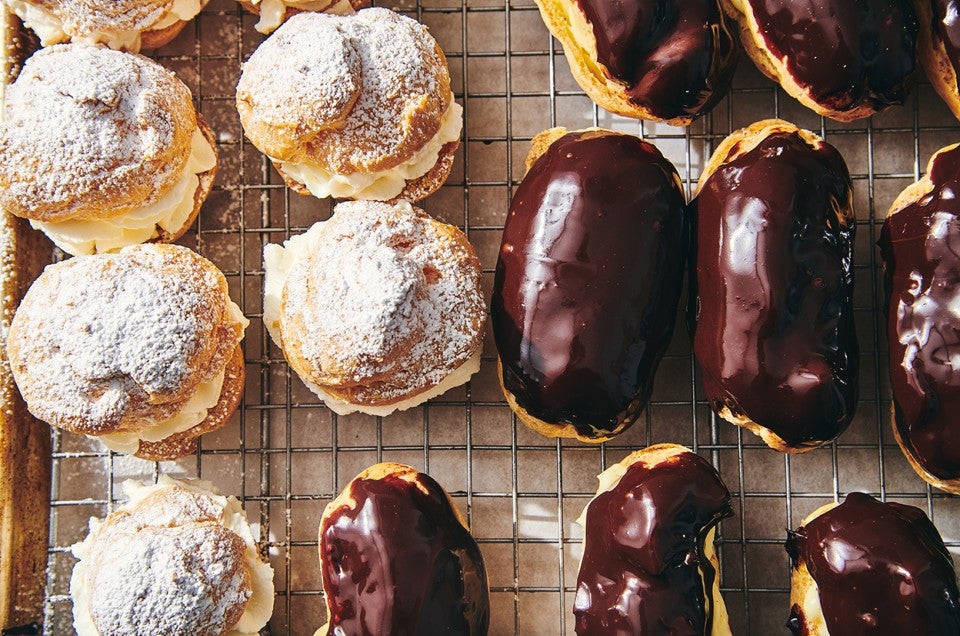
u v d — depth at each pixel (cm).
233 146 58
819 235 52
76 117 53
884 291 55
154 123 54
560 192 53
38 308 53
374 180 55
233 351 55
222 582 53
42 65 54
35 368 53
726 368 52
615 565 52
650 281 53
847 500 54
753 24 54
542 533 57
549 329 52
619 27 53
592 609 52
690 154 58
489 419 58
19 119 53
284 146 54
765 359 52
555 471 57
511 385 54
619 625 52
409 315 53
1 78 56
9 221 56
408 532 52
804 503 57
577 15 54
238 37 58
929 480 54
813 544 53
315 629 57
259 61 55
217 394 55
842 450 57
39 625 56
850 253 53
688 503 52
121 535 53
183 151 55
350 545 52
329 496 57
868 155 58
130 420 53
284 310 55
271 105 54
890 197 58
